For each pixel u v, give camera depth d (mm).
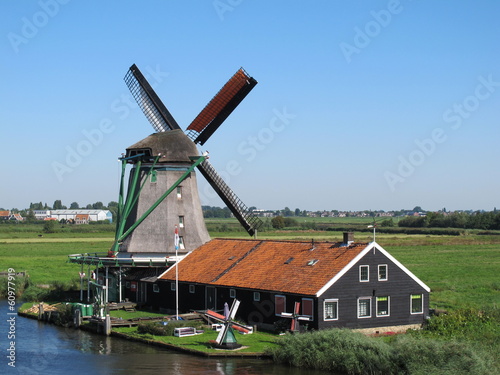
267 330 44156
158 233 58188
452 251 113000
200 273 50875
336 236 158250
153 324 44812
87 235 176750
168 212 58844
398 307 43906
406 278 44375
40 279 75125
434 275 77312
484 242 135000
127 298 57562
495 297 59250
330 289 41250
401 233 180500
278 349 37250
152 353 39688
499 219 184875
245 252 51219
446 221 196250
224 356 38125
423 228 194875
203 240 59812
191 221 59656
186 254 56250
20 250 117875
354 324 42031
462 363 31734
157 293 54094
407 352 33250
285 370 35375
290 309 42719
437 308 51531
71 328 48781
